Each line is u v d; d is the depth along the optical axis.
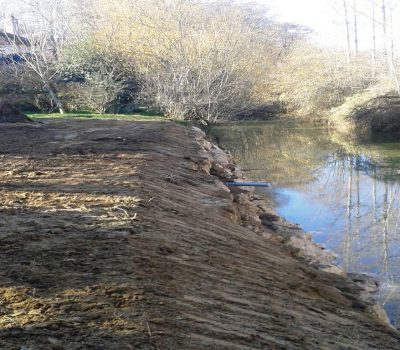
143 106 31.58
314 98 36.50
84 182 9.08
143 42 34.66
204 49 35.03
